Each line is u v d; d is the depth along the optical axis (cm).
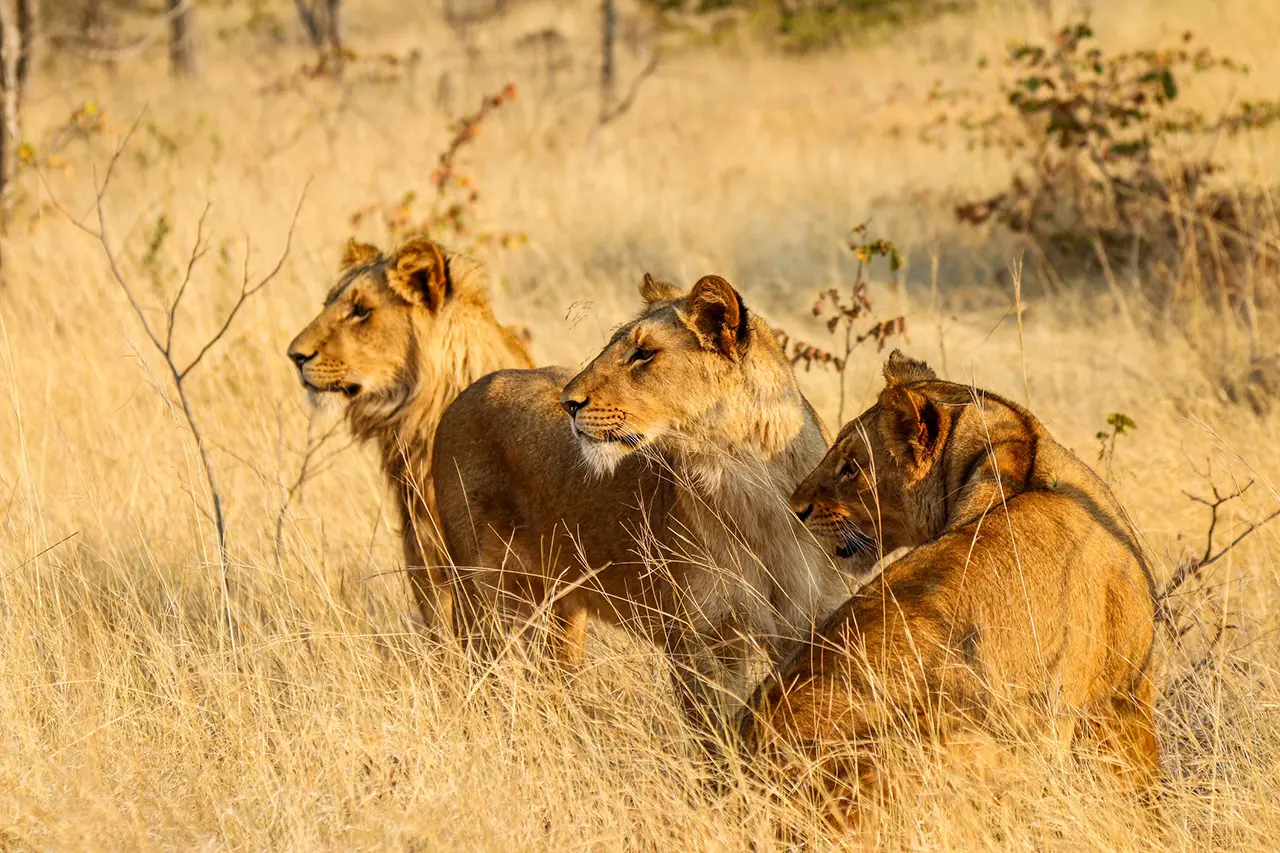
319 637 867
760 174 2631
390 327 1048
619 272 2006
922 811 589
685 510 816
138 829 679
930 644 613
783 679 634
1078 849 608
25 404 1286
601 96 3741
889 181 2489
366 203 2203
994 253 2006
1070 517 671
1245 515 1020
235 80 4428
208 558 1022
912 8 4638
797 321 1755
